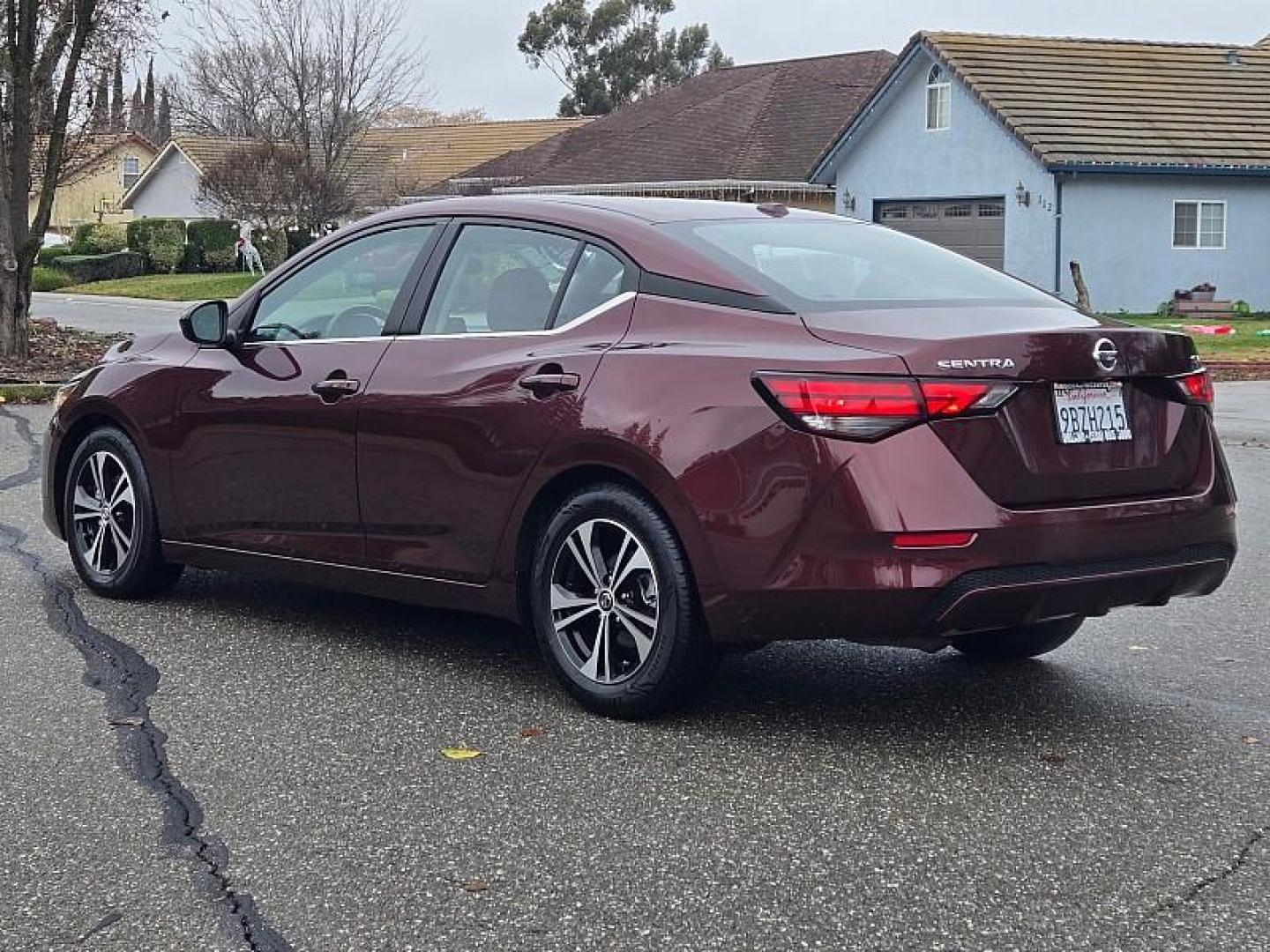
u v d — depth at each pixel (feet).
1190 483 16.63
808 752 15.94
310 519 19.72
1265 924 11.97
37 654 19.60
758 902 12.33
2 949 11.53
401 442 18.47
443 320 18.84
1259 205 109.91
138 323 94.89
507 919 12.03
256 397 20.16
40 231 58.44
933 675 19.10
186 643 20.17
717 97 141.69
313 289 20.51
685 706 16.90
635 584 16.60
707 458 15.64
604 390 16.60
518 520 17.44
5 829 13.85
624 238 17.58
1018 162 107.04
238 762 15.60
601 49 248.93
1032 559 15.16
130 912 12.17
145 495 21.84
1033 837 13.71
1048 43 116.16
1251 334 87.51
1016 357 15.30
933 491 14.90
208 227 171.83
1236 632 21.39
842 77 135.85
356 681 18.51
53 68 58.23
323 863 13.10
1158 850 13.43
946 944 11.60
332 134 141.28
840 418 15.01
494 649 20.02
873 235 19.13
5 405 48.21
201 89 151.02
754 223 18.47
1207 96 113.29
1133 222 106.83
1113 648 20.53
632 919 12.01
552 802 14.49
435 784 14.98
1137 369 16.12
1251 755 16.03
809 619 15.29
